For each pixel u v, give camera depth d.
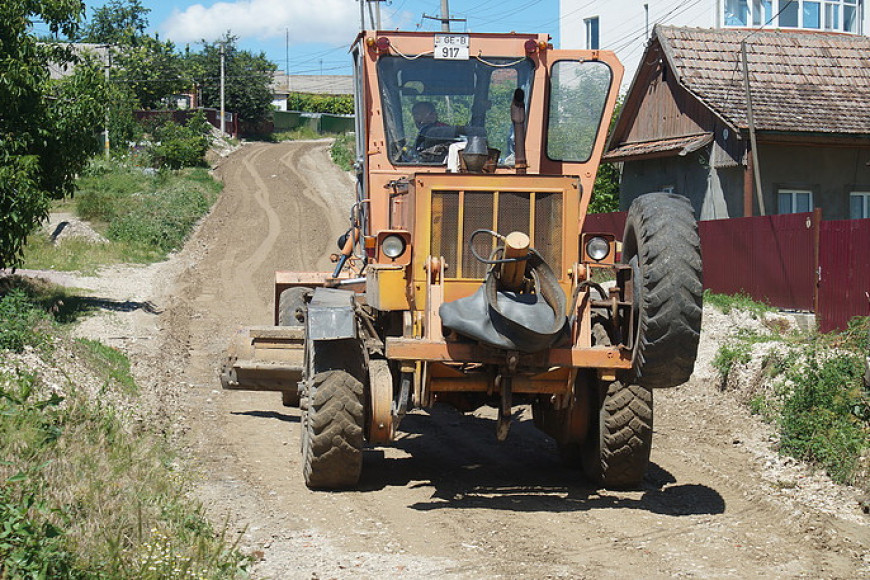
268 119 73.44
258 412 10.74
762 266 15.21
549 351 6.84
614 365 6.91
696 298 6.52
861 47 22.38
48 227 27.41
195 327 16.81
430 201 7.11
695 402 11.24
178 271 24.22
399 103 8.44
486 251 7.11
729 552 6.29
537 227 7.16
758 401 10.47
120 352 12.93
